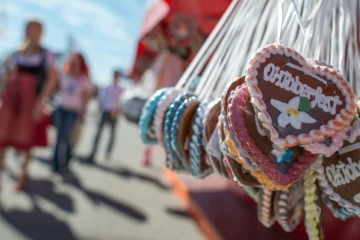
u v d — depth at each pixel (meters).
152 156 5.77
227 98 0.60
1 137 2.63
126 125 13.26
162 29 2.67
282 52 0.56
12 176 3.49
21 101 2.66
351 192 0.59
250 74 0.53
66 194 3.11
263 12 0.81
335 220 2.16
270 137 0.52
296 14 0.66
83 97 3.79
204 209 3.11
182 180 3.98
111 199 3.15
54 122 3.80
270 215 0.75
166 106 0.86
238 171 0.60
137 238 2.38
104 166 4.51
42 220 2.46
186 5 2.43
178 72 2.66
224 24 0.93
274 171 0.54
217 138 0.70
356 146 0.58
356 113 0.59
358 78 0.73
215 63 0.91
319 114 0.55
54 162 3.79
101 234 2.37
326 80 0.57
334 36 0.72
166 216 2.92
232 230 2.69
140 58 3.28
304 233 2.42
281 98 0.54
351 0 0.72
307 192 0.63
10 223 2.34
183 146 0.81
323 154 0.56
